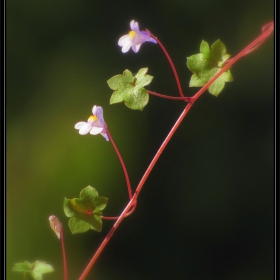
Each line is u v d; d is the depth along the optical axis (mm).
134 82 622
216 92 628
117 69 840
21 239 802
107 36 851
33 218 807
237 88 861
